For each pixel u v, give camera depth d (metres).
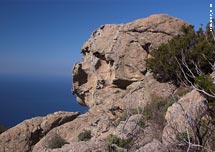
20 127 28.80
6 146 27.70
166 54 25.19
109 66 31.44
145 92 26.16
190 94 13.86
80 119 28.09
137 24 30.69
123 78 29.97
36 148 24.72
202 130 11.29
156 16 30.80
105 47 31.70
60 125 29.66
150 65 26.62
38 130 28.94
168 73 24.55
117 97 29.48
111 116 28.22
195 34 25.25
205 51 21.34
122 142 13.66
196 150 10.63
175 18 30.78
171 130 12.52
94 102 31.41
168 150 11.38
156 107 20.41
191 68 22.00
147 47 29.75
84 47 34.34
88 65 33.12
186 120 11.06
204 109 11.71
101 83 31.62
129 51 30.23
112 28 32.66
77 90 34.09
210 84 11.73
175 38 26.03
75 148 13.18
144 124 15.52
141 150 12.17
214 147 10.76
